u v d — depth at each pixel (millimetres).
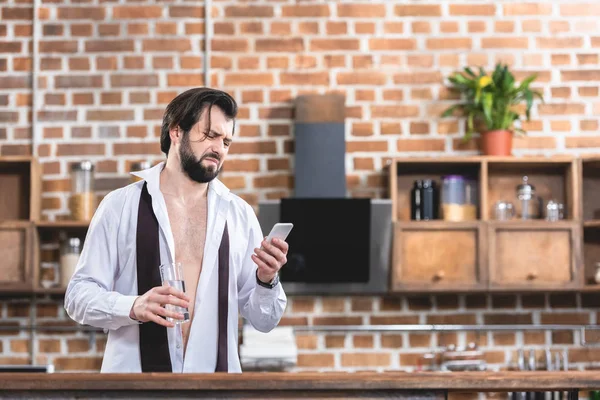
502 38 5980
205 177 3291
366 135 5910
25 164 5699
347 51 5945
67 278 5586
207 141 3266
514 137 5941
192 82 5922
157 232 3299
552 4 5961
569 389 2531
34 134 5883
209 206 3371
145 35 5938
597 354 5785
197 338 3234
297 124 5676
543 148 5922
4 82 5918
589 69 5969
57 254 5797
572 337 5809
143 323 3172
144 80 5922
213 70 5926
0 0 5938
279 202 5496
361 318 5809
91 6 5941
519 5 5965
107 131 5902
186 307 2973
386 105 5922
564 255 5527
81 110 5910
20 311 5809
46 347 5766
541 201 5773
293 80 5922
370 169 5891
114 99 5922
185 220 3352
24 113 5918
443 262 5512
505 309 5844
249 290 3422
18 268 5496
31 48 5938
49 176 5871
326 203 5484
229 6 5949
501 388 2461
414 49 5961
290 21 5957
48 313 5809
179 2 5949
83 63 5922
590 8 5996
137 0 5945
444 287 5484
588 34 5941
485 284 5477
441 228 5523
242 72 5926
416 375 2488
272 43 5941
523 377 2469
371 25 5965
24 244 5512
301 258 5527
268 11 5957
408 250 5516
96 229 3303
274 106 5918
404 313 5812
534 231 5539
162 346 3172
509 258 5516
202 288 3275
